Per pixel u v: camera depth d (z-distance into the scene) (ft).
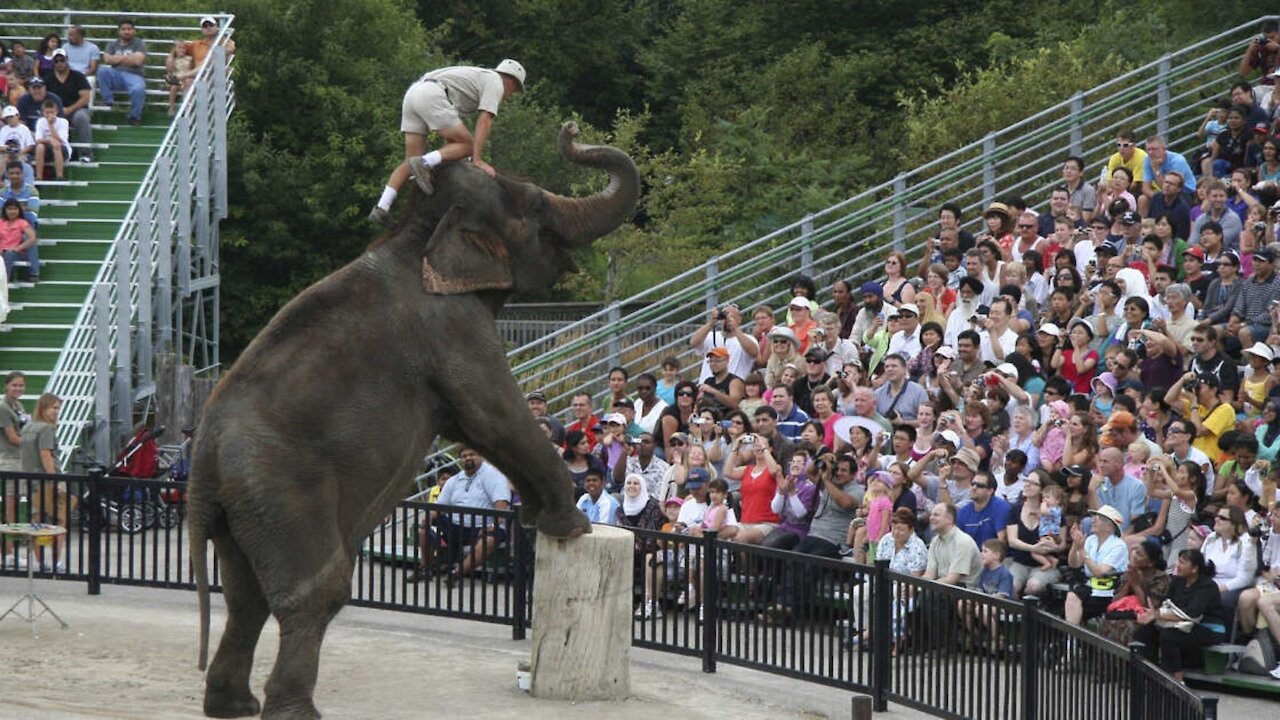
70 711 51.67
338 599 47.88
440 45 229.25
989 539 65.41
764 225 158.92
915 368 82.84
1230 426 70.69
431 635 69.51
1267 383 72.02
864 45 194.49
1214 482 69.21
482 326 50.14
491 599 72.74
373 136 188.03
